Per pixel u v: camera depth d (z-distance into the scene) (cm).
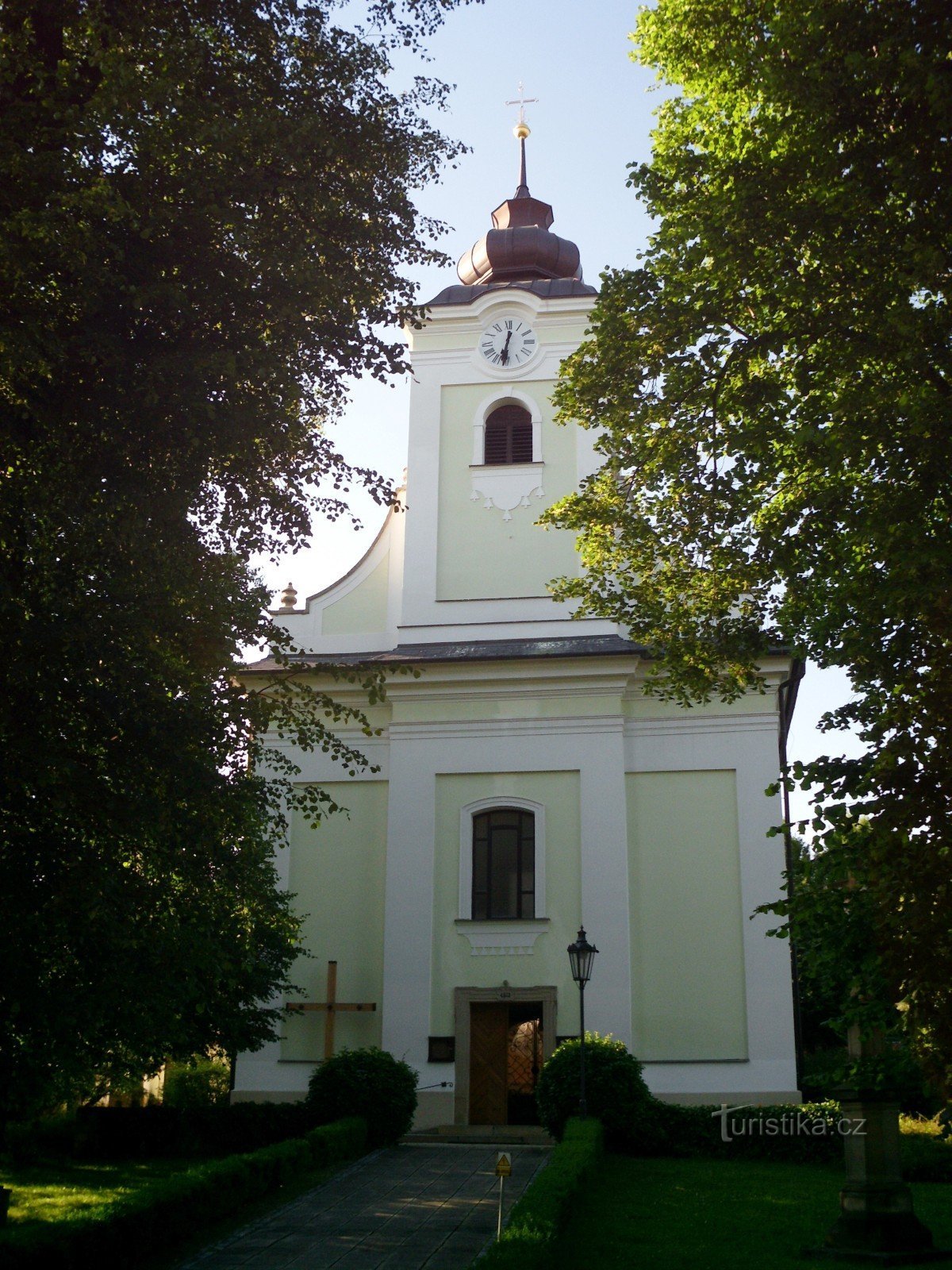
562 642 2606
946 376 1195
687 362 1493
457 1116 2331
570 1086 2028
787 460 1446
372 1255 1280
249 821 1322
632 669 2508
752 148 1419
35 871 1144
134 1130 2083
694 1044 2330
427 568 2702
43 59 1129
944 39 1173
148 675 1180
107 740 1178
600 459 2714
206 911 1272
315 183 1275
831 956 1210
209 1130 2091
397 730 2564
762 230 1336
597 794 2470
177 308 1124
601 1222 1404
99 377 1153
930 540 1129
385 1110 2072
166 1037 1398
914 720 1109
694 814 2459
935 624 1096
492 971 2412
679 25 1489
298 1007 2425
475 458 2770
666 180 1489
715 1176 1773
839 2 1212
